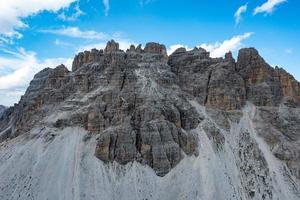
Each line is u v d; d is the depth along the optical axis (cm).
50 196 15550
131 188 16275
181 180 16912
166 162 17400
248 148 19512
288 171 18950
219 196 16150
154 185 16625
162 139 17950
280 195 17525
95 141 17975
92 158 17262
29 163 17125
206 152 18412
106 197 15775
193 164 17788
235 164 18412
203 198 16012
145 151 17575
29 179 16288
